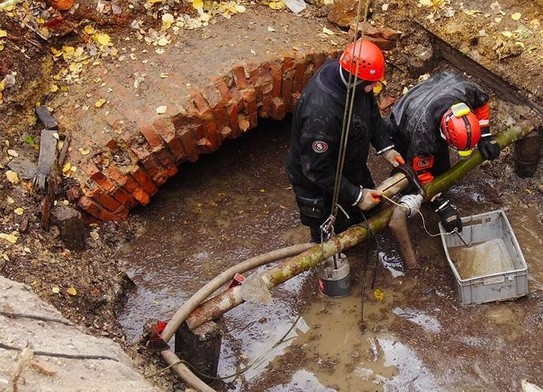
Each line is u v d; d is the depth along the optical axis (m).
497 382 4.45
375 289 5.02
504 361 4.55
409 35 6.08
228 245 5.38
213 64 5.54
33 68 5.59
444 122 4.56
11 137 5.39
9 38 5.53
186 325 4.42
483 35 5.73
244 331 4.85
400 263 5.16
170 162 5.46
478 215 5.07
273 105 5.75
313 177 4.46
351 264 5.21
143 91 5.45
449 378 4.50
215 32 5.84
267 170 5.89
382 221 4.84
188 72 5.51
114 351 4.21
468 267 5.01
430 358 4.61
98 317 4.76
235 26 5.91
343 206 4.91
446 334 4.72
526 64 5.54
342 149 4.25
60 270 4.86
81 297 4.77
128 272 5.22
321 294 5.03
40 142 5.38
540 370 4.48
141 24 5.86
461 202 5.53
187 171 5.88
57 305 4.61
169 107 5.32
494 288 4.79
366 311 4.90
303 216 4.93
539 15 5.75
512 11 5.82
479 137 4.55
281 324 4.88
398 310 4.89
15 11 5.60
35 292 4.57
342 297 4.99
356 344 4.73
